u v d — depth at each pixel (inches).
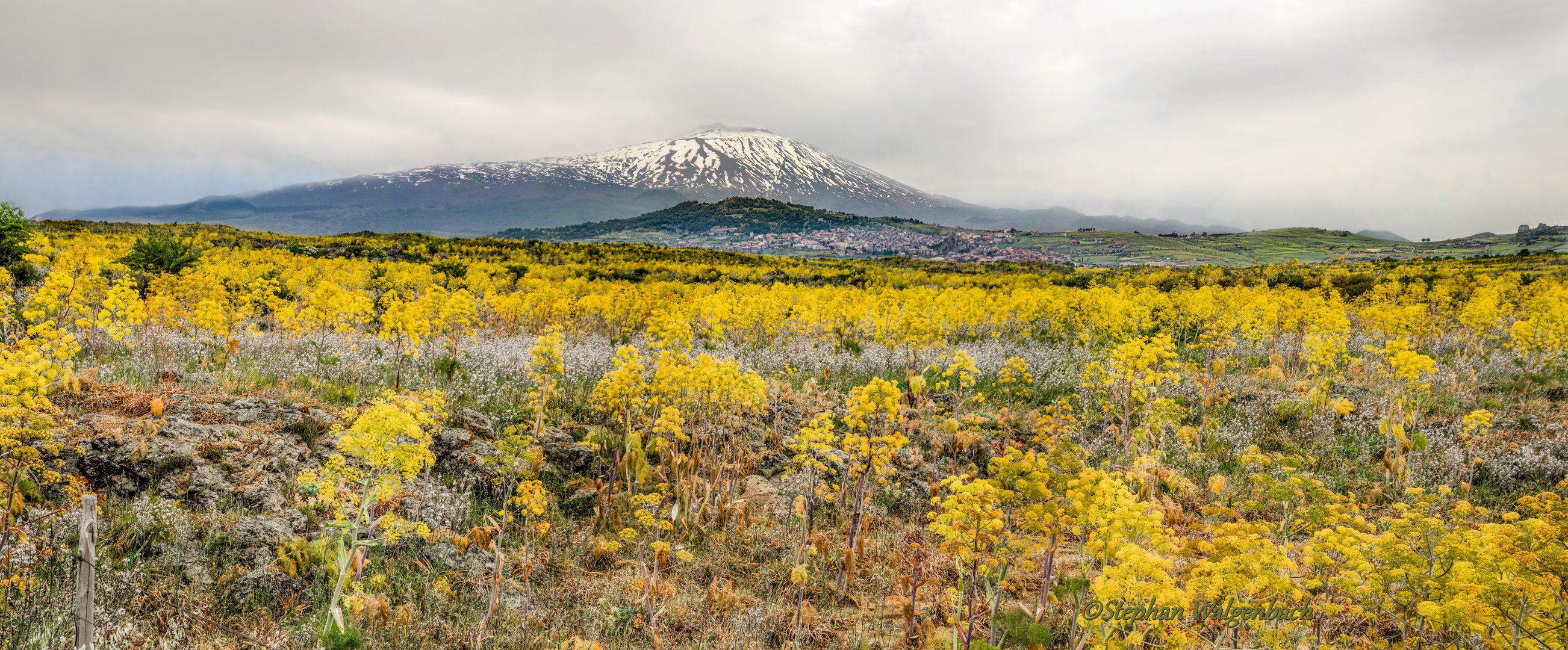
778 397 451.2
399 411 211.0
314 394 361.1
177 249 889.5
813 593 254.5
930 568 271.1
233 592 202.1
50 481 225.1
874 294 1170.0
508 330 704.4
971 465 360.8
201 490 241.3
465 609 221.8
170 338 440.5
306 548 223.0
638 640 216.8
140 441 252.1
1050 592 231.3
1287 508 247.9
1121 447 398.6
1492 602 174.7
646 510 289.0
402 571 233.0
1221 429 419.8
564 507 299.1
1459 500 323.6
